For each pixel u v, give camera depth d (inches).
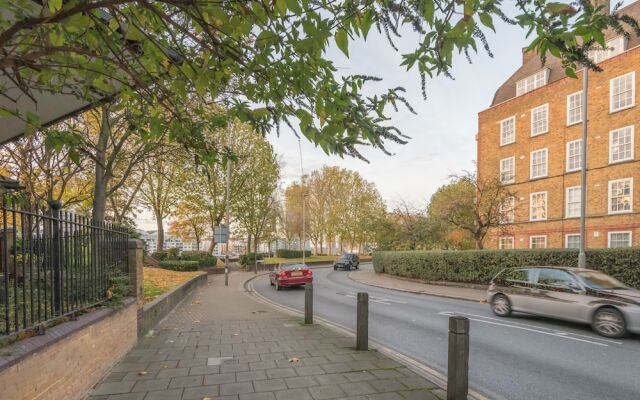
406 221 1214.3
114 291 233.8
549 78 1079.0
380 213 1513.3
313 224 2301.9
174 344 275.6
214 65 109.3
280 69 106.7
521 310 407.8
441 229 1125.1
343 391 180.5
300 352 252.2
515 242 1107.3
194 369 214.1
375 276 1152.2
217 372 208.5
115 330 227.0
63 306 177.8
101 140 405.1
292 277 775.7
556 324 385.4
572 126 984.3
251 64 103.7
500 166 1185.4
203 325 358.3
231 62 107.3
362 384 189.9
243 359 235.1
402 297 638.5
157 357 239.6
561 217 999.0
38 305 152.0
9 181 263.0
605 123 909.8
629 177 856.9
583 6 82.3
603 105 917.2
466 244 1174.3
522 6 85.7
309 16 89.4
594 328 336.8
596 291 343.6
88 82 118.9
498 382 214.4
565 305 362.9
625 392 199.2
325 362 228.2
